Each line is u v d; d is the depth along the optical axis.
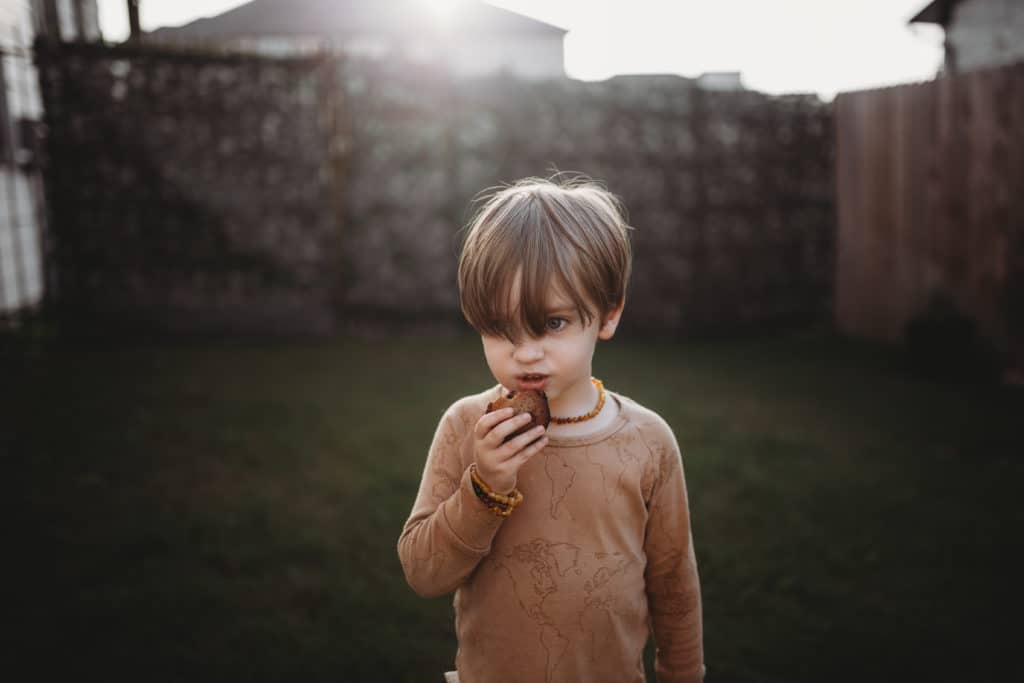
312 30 17.38
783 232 7.65
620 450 1.37
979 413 4.91
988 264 5.87
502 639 1.35
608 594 1.34
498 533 1.35
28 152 9.15
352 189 7.32
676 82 7.28
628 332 7.45
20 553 3.07
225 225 7.23
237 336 7.32
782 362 6.43
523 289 1.20
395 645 2.58
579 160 7.32
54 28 10.09
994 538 3.26
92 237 7.09
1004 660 2.49
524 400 1.23
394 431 4.57
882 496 3.69
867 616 2.74
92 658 2.47
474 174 7.32
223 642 2.57
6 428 4.54
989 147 5.83
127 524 3.34
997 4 11.34
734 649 2.57
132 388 5.45
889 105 6.89
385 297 7.45
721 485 3.84
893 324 7.00
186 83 7.03
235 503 3.58
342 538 3.26
